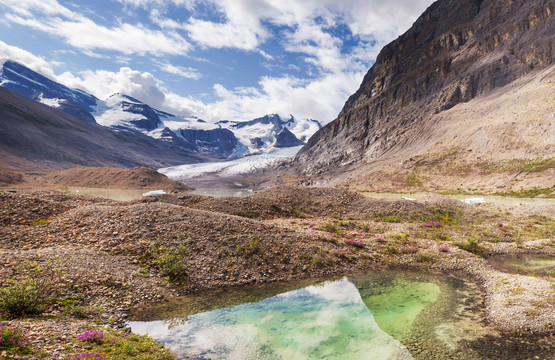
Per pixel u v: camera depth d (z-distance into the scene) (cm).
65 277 1755
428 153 13912
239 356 1331
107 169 16662
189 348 1384
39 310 1430
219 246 2523
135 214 2761
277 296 2048
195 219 2830
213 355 1334
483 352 1360
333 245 2964
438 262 2702
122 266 2098
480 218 4322
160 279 2086
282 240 2816
